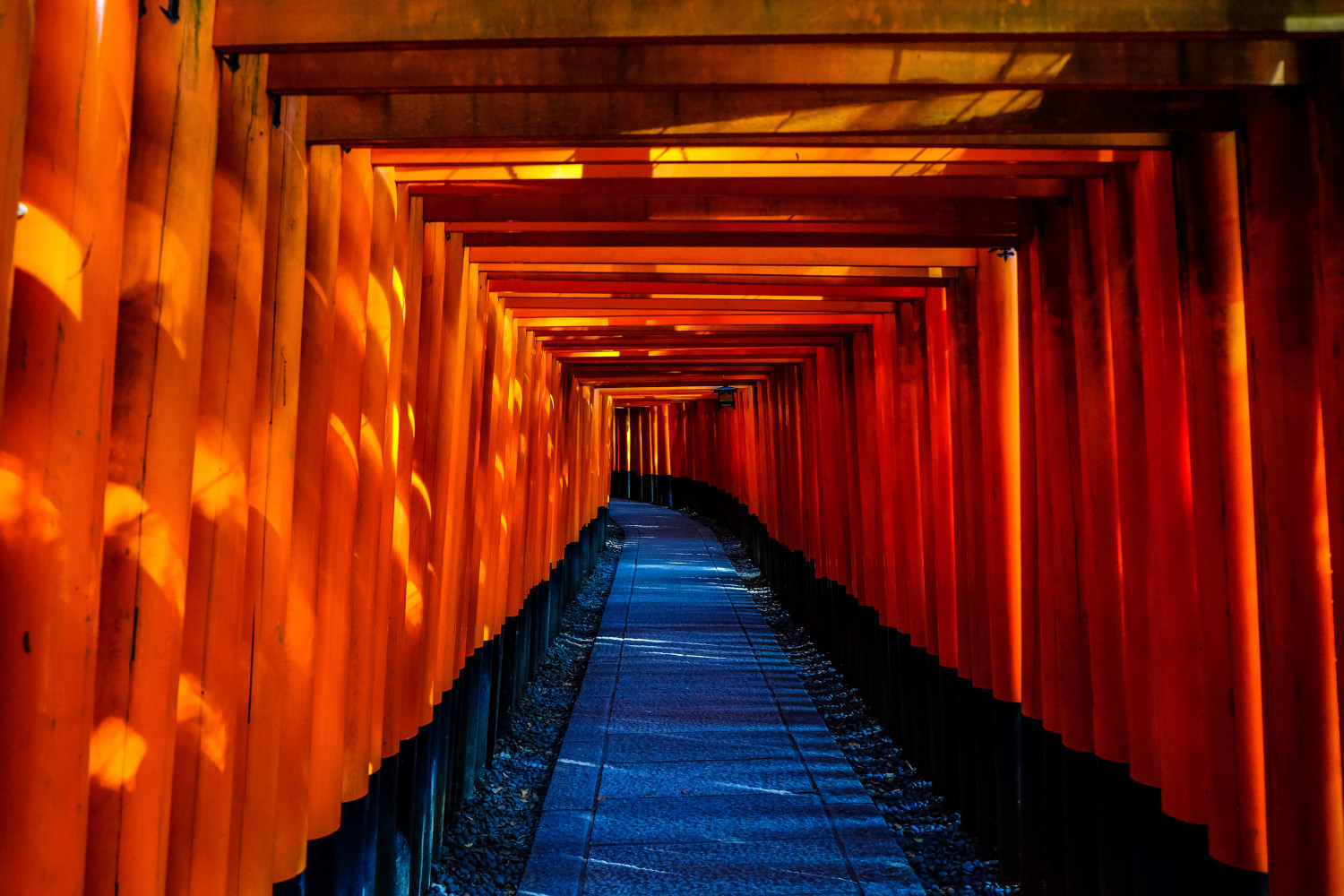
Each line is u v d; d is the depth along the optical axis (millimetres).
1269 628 2578
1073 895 3717
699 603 11820
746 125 2762
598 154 3234
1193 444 2885
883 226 4141
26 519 1610
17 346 1606
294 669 2779
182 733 2211
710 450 20719
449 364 4469
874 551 7172
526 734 7113
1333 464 2334
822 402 8828
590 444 14391
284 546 2615
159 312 1966
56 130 1636
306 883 2990
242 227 2326
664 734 6602
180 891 2186
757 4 2080
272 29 2100
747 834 4891
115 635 1912
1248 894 2732
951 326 5086
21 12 1458
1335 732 2475
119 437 1930
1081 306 3592
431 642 4434
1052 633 3951
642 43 2100
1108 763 3473
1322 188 2375
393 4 2086
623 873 4453
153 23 1976
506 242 4570
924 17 2074
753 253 4805
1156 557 3123
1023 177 3635
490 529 6113
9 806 1607
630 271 5188
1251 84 2381
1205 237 2842
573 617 11164
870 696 7289
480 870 4750
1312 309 2506
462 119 2795
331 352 2957
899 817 5340
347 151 3037
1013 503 4586
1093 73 2375
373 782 3459
